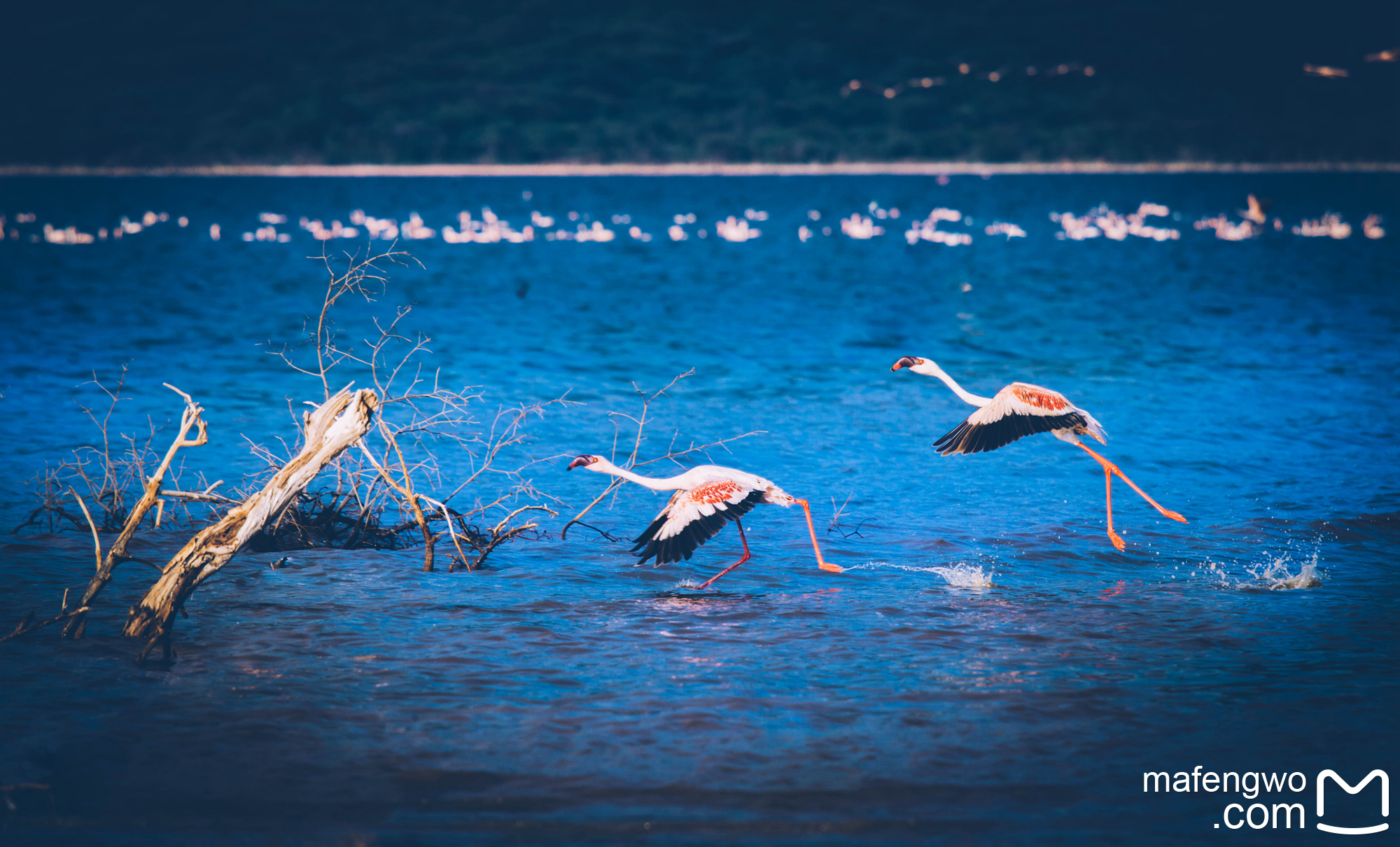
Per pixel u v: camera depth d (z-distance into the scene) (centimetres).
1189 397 2184
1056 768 788
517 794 752
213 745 810
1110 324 3244
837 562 1248
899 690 905
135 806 736
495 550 1293
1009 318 3388
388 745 812
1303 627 1040
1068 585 1166
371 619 1055
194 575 984
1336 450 1755
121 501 1414
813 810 735
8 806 732
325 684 909
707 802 744
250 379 2356
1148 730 840
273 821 720
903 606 1099
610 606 1099
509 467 1650
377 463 1259
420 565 1231
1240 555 1268
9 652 962
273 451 1709
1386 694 896
